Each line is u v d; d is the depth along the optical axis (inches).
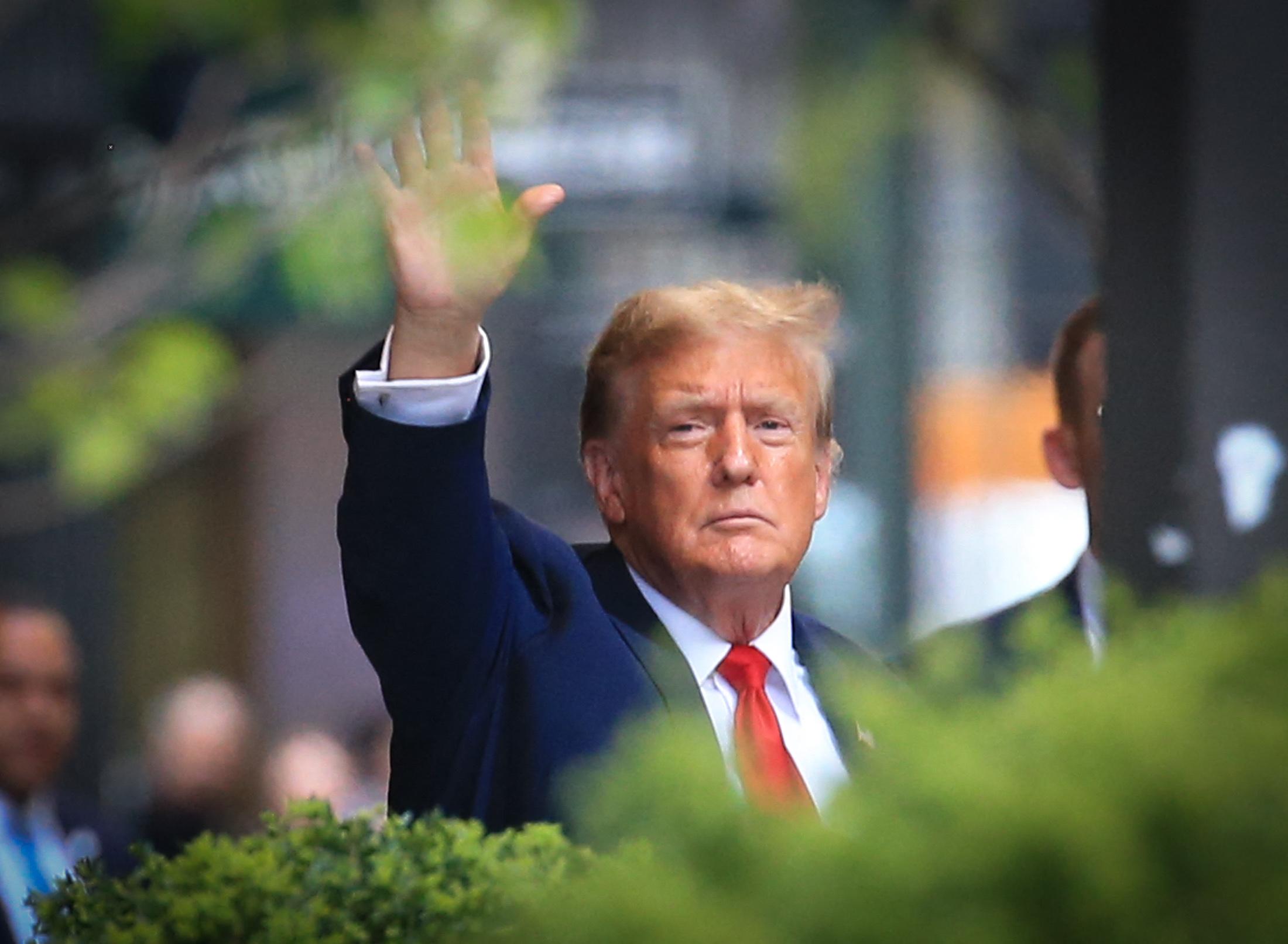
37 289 775.7
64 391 842.8
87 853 825.5
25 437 855.7
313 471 1533.0
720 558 393.7
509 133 969.5
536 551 401.1
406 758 390.9
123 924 296.4
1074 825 182.7
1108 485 365.1
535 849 293.9
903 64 995.3
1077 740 190.7
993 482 1485.0
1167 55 357.1
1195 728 190.9
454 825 302.4
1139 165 360.2
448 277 365.4
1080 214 906.7
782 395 399.5
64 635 821.2
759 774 315.6
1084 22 930.7
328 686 1577.3
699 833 194.2
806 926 187.0
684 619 400.8
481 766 379.9
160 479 1521.9
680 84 1317.7
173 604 1540.4
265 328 1269.7
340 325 1336.1
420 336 368.8
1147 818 185.0
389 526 368.8
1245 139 354.3
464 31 685.9
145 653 1530.5
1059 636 208.7
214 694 1114.7
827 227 1302.9
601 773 202.5
